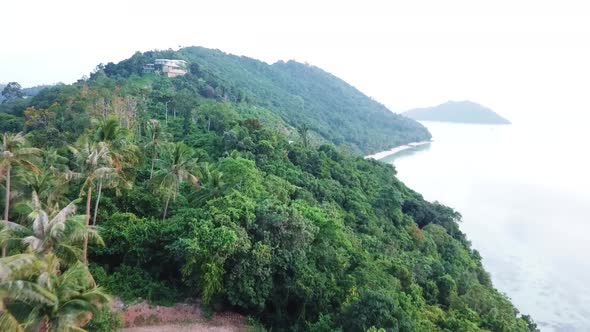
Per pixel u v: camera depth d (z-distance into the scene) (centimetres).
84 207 4244
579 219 11388
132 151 4378
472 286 5372
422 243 7406
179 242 3350
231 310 3562
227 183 4659
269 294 3616
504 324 4197
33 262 1877
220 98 14912
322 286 3653
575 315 6341
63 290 1956
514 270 8006
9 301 1841
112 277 3503
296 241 3703
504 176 17288
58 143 6569
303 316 3562
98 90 9900
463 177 16988
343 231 5262
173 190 4466
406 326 3152
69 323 1889
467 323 3900
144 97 10831
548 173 18188
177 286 3678
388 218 8200
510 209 12300
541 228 10575
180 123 9394
